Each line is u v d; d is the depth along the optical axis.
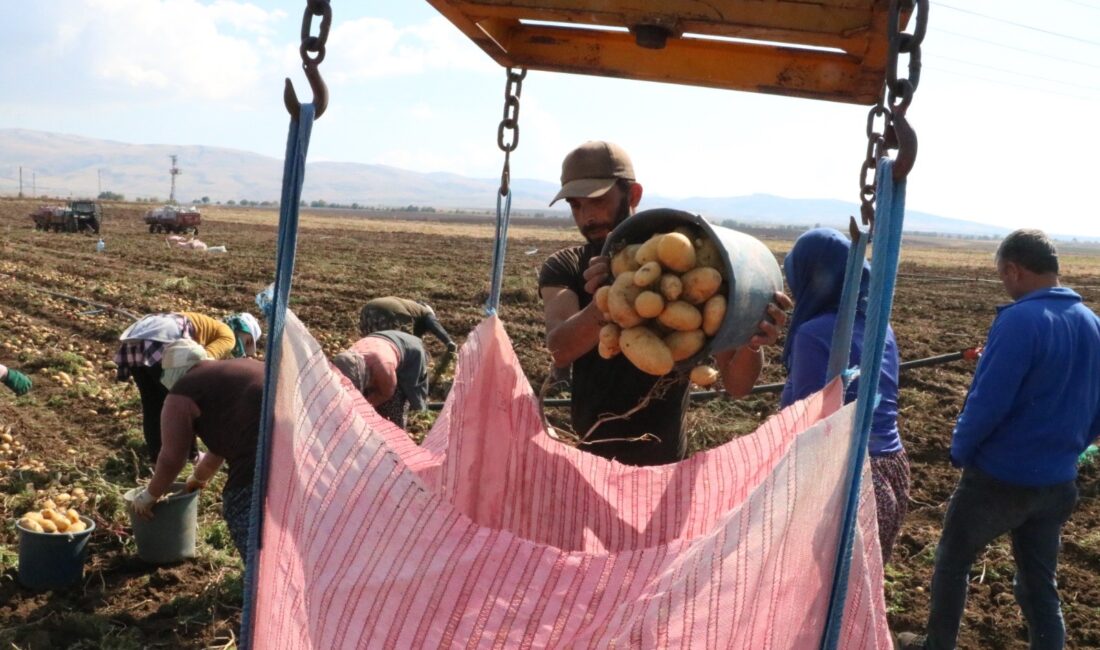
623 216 3.58
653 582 1.95
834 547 2.05
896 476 3.64
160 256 31.48
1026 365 3.98
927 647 4.48
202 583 5.52
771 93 3.01
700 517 2.68
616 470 2.80
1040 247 4.16
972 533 4.26
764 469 2.59
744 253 2.37
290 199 1.96
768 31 2.45
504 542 2.02
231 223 67.44
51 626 4.93
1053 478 4.13
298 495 2.10
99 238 41.59
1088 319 4.14
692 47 3.01
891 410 3.68
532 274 28.11
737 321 2.32
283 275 2.00
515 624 1.98
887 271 1.88
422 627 1.99
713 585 1.90
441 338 6.63
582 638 1.96
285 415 2.16
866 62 2.62
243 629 2.15
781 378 12.32
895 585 5.75
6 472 7.30
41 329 14.19
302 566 2.09
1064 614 5.49
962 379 12.66
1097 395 4.21
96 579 5.52
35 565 5.31
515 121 3.23
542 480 2.84
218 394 4.75
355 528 2.03
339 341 14.73
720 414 9.85
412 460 2.75
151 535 5.61
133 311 17.70
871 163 2.45
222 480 7.03
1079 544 6.44
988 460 4.16
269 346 2.05
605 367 3.61
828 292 3.56
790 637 2.02
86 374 11.18
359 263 31.31
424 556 2.00
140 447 8.04
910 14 1.88
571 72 3.15
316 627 2.04
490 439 2.87
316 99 1.92
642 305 2.32
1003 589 5.75
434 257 36.28
